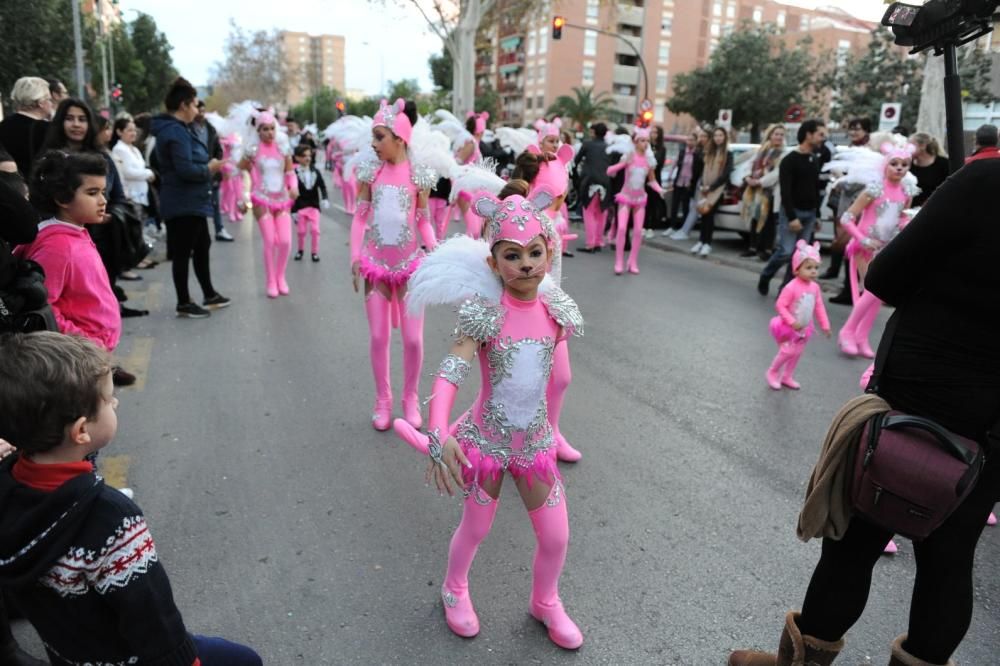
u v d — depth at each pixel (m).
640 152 9.42
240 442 4.16
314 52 130.38
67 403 1.49
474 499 2.53
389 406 4.44
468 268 2.46
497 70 69.56
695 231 14.25
